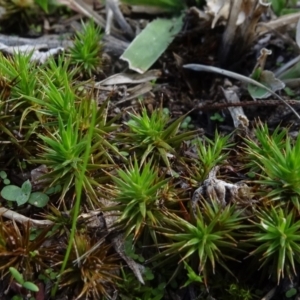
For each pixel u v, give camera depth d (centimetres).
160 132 24
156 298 22
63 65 27
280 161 22
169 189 22
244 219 22
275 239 21
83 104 24
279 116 26
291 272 22
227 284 22
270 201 22
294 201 22
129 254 22
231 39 28
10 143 23
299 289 22
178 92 28
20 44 28
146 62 28
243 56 28
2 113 23
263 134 24
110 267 21
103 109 24
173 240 22
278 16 29
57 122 23
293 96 27
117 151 23
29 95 24
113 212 22
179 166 24
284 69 28
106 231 22
